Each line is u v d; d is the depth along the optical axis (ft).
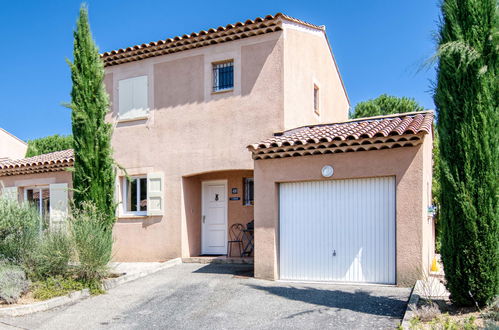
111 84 44.86
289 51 39.32
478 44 22.71
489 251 21.94
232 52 39.86
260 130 38.11
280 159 31.91
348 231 30.17
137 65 43.86
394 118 36.50
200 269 36.17
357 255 29.78
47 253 29.89
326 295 26.63
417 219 27.66
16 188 49.19
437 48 23.76
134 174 42.98
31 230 31.94
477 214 22.18
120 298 28.40
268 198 32.07
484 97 22.53
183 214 40.83
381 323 21.35
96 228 31.68
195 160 40.37
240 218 42.04
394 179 29.09
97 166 34.65
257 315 23.79
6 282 27.02
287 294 27.27
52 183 47.26
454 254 22.58
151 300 27.66
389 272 28.81
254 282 30.73
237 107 39.17
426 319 20.71
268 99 38.14
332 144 29.66
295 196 31.86
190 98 41.22
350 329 20.89
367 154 29.32
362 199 29.94
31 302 26.73
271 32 38.60
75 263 30.40
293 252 31.58
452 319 20.70
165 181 41.52
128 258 42.34
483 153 22.30
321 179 30.60
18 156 79.15
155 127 42.45
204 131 40.27
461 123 22.70
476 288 21.95
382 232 29.19
